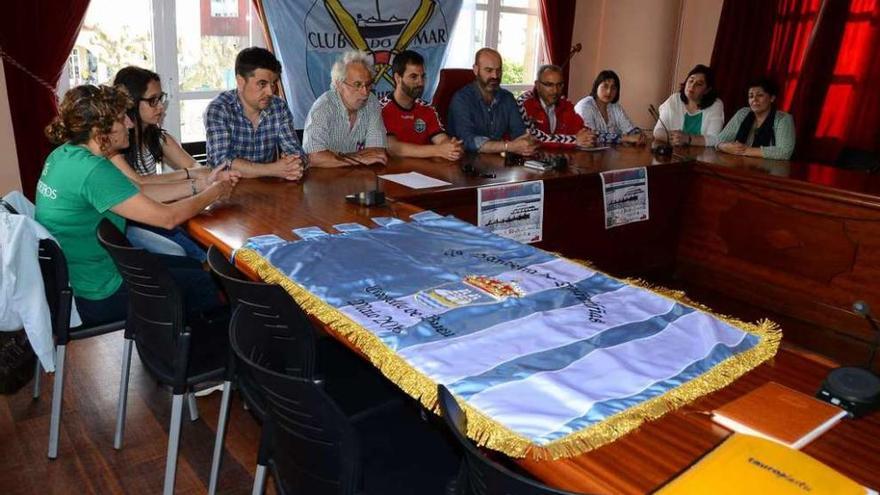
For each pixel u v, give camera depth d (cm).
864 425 104
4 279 166
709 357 122
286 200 219
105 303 195
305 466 111
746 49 528
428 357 118
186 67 401
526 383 110
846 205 300
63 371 190
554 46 539
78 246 190
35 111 342
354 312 135
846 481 87
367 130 301
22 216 170
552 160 305
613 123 416
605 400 106
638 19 538
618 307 142
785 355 126
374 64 459
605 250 336
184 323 162
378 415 147
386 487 123
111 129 192
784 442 97
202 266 224
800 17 500
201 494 186
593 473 90
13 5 325
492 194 263
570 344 124
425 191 243
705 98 409
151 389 237
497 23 541
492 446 96
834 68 492
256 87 252
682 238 373
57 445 196
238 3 412
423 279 154
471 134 339
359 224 194
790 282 328
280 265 158
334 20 436
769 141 373
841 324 312
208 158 256
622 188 321
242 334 129
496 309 138
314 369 139
